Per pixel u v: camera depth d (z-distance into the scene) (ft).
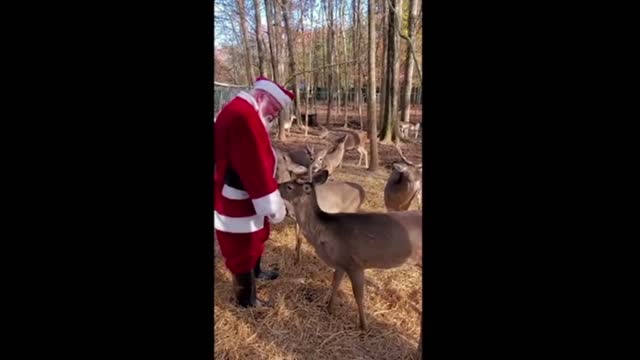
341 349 7.72
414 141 36.70
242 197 8.28
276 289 9.84
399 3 25.77
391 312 8.87
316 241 8.21
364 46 55.26
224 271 10.43
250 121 7.86
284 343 7.85
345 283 10.10
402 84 43.37
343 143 23.76
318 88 81.51
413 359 7.49
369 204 16.34
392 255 7.77
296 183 8.19
